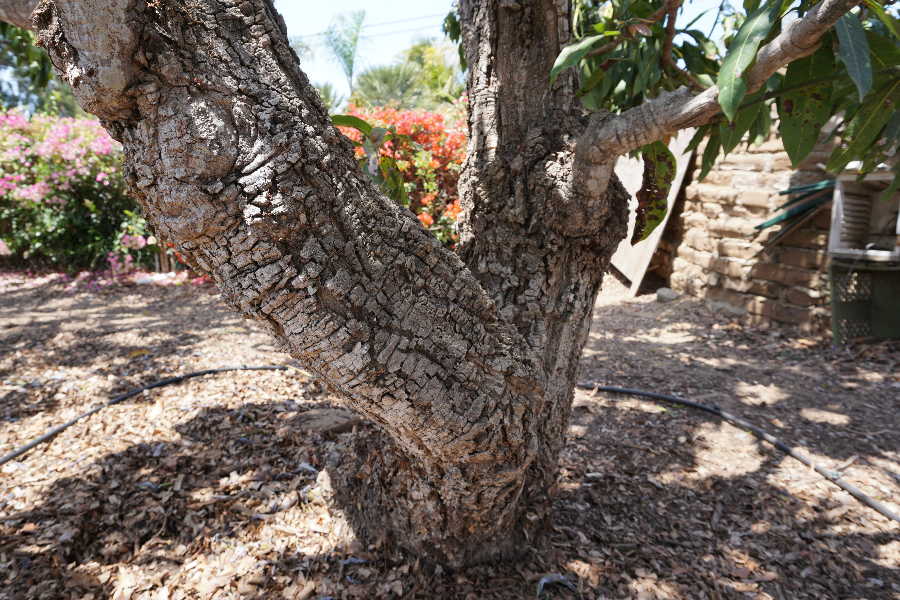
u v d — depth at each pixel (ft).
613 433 9.78
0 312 18.90
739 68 3.46
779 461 8.79
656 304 19.79
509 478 5.22
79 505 7.07
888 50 4.02
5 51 12.05
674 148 20.12
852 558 6.52
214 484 7.56
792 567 6.33
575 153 4.74
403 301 3.89
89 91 2.83
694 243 19.26
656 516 7.24
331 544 6.33
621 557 6.35
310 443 8.64
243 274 3.38
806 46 3.35
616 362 13.96
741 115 4.65
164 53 2.82
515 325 5.43
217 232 3.23
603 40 6.33
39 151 24.49
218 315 18.34
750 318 16.89
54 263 26.73
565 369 5.93
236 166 3.14
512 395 4.66
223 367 12.64
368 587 5.72
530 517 6.31
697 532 6.93
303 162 3.29
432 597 5.61
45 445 8.74
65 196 25.03
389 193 6.65
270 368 12.45
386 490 6.10
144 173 3.11
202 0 2.98
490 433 4.60
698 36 6.85
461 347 4.21
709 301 18.40
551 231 5.22
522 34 5.20
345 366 3.76
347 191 3.62
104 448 8.61
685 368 13.46
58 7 2.59
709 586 5.96
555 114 5.36
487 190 5.39
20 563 5.99
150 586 5.74
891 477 8.28
